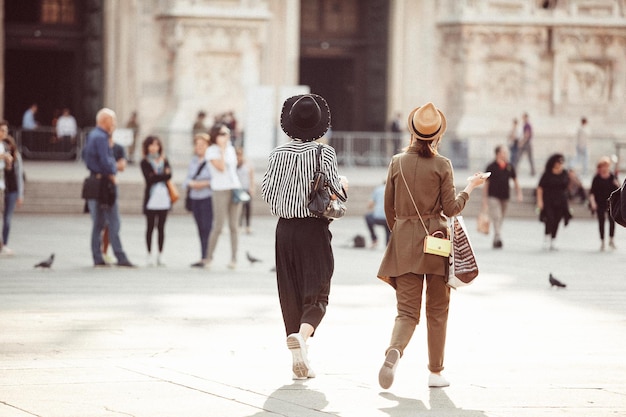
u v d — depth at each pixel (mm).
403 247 11375
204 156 23312
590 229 35844
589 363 13008
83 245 27469
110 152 22219
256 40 48594
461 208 11391
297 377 11648
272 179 11703
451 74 51781
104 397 10828
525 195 40531
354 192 39250
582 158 47656
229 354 13211
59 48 49844
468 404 10820
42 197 36594
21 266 22688
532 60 51562
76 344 13734
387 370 10844
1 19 47531
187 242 29062
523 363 12984
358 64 53219
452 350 13883
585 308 17938
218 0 47906
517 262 25922
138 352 13266
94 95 49469
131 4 48469
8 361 12594
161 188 23078
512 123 51500
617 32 52406
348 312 17000
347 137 47531
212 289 19562
